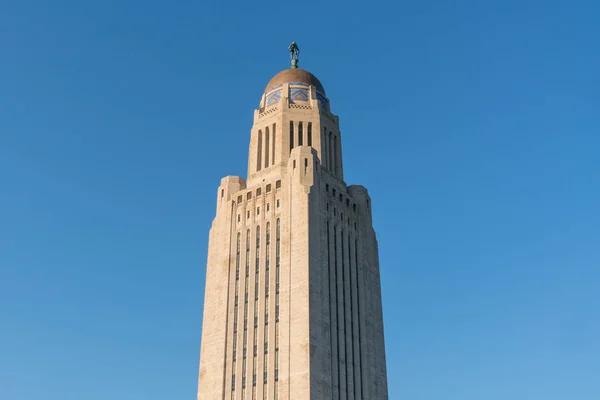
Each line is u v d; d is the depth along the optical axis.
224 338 110.88
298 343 101.06
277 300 107.56
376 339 116.25
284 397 98.56
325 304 106.44
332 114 132.62
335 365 104.19
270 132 126.31
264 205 117.81
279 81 133.62
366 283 118.62
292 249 109.06
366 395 108.19
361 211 124.69
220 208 124.75
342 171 127.94
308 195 112.06
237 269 116.44
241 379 106.00
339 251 114.88
